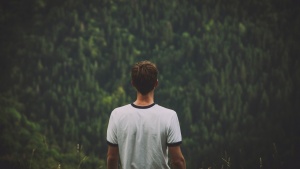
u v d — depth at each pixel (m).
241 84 70.31
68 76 75.25
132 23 87.81
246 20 87.50
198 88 71.25
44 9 90.56
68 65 76.75
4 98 63.53
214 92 68.75
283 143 42.72
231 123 56.62
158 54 81.25
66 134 50.47
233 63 77.94
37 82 71.88
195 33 87.12
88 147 46.44
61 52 81.69
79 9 91.50
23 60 80.44
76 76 75.19
